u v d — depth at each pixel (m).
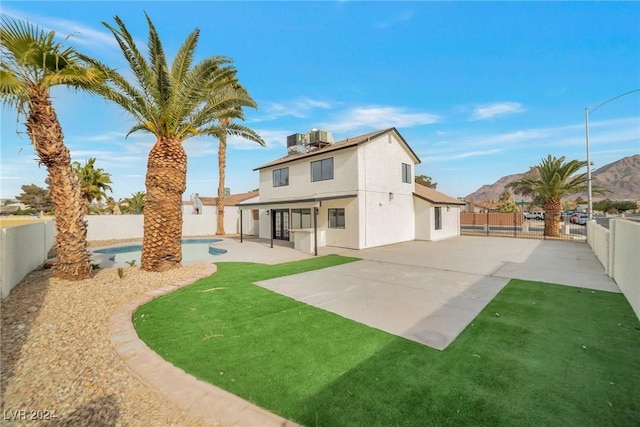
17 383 3.17
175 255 9.08
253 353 3.91
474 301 6.20
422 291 7.05
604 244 9.46
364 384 3.15
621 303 5.92
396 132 17.84
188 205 40.69
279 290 7.20
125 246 17.80
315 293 6.92
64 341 4.20
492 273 8.99
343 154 16.11
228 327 4.85
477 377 3.27
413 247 15.83
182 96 8.82
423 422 2.55
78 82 7.14
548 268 9.66
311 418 2.62
